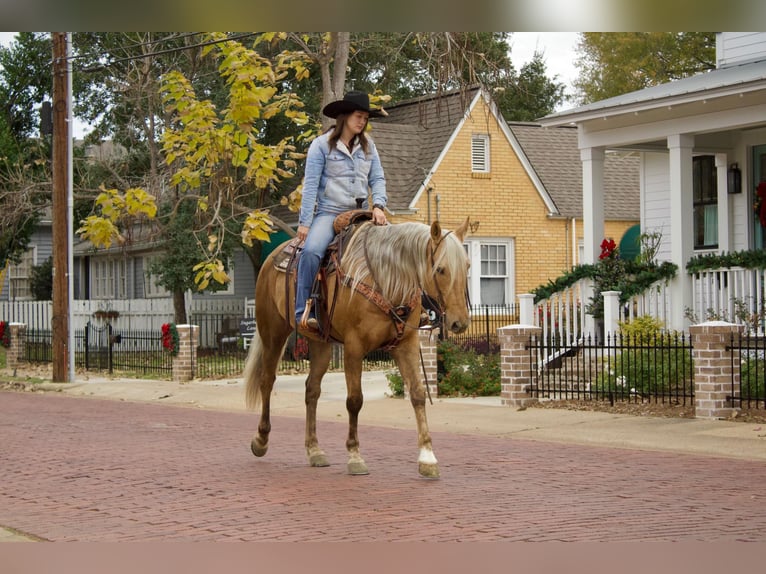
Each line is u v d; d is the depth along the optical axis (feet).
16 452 44.68
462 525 28.12
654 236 73.36
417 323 34.45
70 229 87.04
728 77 66.80
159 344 111.45
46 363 103.81
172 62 101.60
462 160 107.76
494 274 109.81
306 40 79.00
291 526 28.27
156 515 30.25
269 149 74.79
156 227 102.94
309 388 39.27
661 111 65.87
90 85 108.68
